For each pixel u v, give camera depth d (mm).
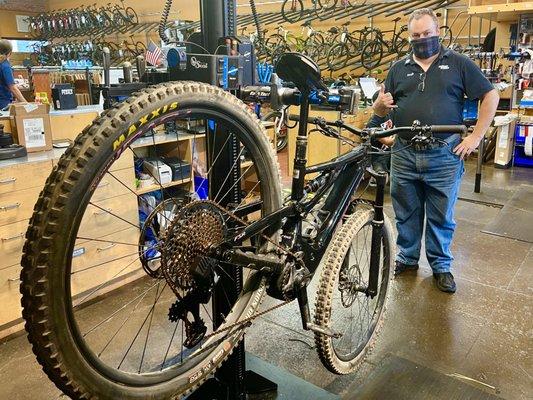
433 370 2271
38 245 913
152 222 1254
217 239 1311
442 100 2869
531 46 6492
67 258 951
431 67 2896
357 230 1957
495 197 5227
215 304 1806
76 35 13133
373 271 2125
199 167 3664
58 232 922
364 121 5309
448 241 3154
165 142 3389
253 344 2566
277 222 1539
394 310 2885
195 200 1282
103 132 979
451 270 3455
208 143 1804
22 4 14656
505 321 2762
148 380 1205
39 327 935
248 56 1655
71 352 989
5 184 2549
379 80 7824
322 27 9438
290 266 1544
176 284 1250
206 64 1469
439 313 2852
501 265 3537
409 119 2957
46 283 923
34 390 2273
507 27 7070
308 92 1459
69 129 3498
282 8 8938
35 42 13758
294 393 2035
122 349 2531
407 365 2301
